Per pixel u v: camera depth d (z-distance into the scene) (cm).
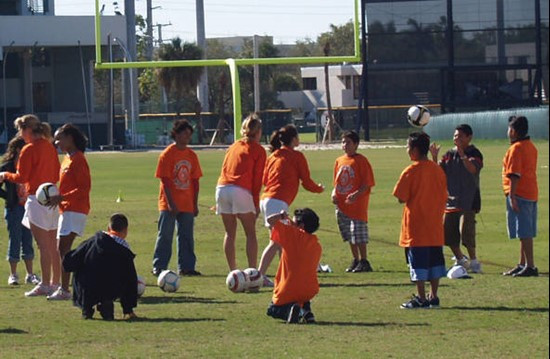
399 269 2827
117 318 2134
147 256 3172
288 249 2056
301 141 13562
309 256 2056
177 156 2756
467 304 2234
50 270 2475
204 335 1939
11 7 14400
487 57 12069
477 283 2528
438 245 2177
